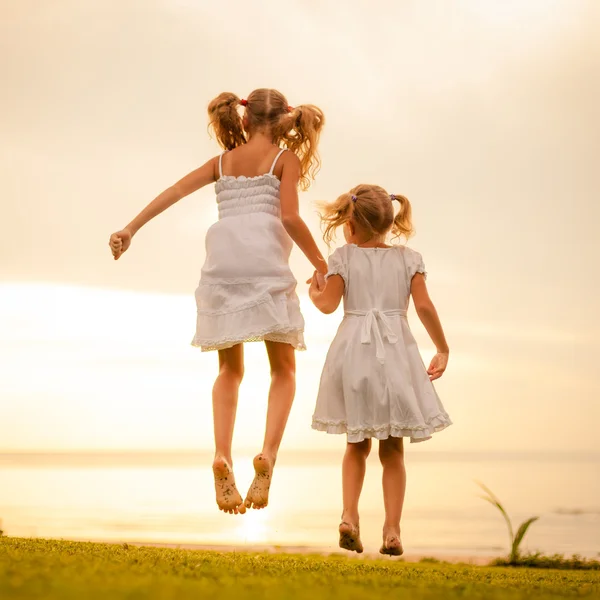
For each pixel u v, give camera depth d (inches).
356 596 75.4
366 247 166.6
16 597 60.9
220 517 902.4
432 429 156.6
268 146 157.1
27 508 952.3
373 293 162.4
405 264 165.3
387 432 154.6
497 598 85.7
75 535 669.9
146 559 121.6
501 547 732.7
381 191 168.4
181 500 1135.0
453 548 730.8
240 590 75.3
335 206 166.9
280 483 1728.6
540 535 852.0
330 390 159.9
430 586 101.0
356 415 155.6
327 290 161.6
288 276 149.5
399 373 157.0
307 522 920.9
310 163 163.5
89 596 62.1
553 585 128.6
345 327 162.1
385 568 161.9
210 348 147.9
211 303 148.6
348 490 154.5
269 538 756.0
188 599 64.2
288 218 149.9
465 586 104.0
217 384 149.9
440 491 1393.9
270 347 151.1
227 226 150.4
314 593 75.9
